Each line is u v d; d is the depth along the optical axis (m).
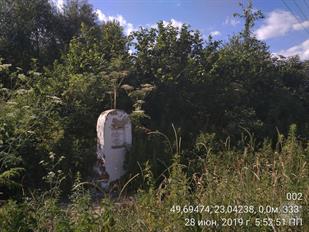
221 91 16.50
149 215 4.45
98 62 14.92
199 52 17.50
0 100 11.74
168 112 14.85
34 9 24.25
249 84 18.56
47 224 4.35
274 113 17.89
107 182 10.38
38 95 12.46
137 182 9.30
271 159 6.23
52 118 11.83
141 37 16.42
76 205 4.60
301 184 4.92
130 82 14.57
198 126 14.69
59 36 25.84
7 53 22.25
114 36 16.86
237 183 5.00
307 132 15.42
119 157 10.75
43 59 23.14
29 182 9.52
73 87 13.02
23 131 9.95
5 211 4.34
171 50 16.62
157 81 15.27
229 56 18.58
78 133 12.37
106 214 4.36
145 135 12.13
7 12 23.53
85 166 10.68
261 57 20.88
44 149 10.28
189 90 15.89
